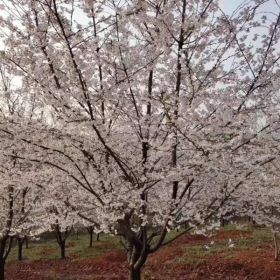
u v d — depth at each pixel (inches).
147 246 203.3
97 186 209.0
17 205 396.2
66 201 220.7
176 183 201.6
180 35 194.9
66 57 191.9
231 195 208.7
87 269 681.0
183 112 176.4
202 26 191.8
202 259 595.5
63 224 230.7
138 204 196.5
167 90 205.9
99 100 189.0
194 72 196.5
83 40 187.3
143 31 203.5
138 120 191.6
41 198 273.9
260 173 204.4
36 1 187.6
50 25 192.5
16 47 197.6
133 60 193.0
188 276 545.0
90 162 201.2
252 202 224.2
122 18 183.2
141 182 202.1
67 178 211.6
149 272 587.8
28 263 772.0
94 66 192.7
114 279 591.2
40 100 206.2
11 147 198.8
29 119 190.5
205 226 198.7
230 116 179.3
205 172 189.2
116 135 194.4
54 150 195.8
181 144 191.9
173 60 203.0
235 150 187.9
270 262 531.8
